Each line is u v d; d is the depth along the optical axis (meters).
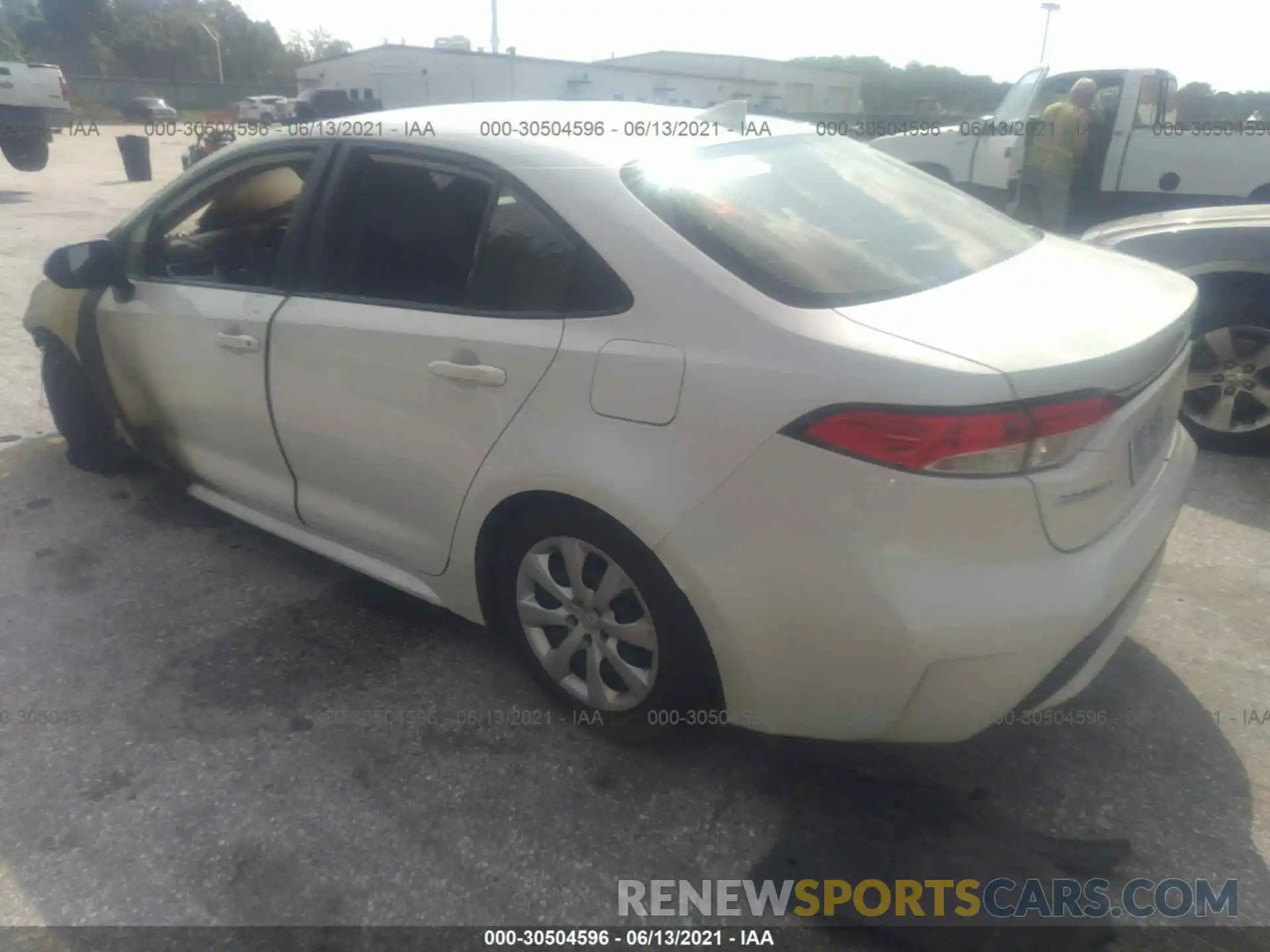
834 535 2.00
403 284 2.71
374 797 2.45
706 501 2.13
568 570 2.49
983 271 2.43
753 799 2.42
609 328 2.27
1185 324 2.37
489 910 2.14
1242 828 2.31
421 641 3.10
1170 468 2.49
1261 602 3.21
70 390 4.07
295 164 3.05
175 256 3.44
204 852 2.29
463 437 2.55
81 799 2.46
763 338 2.08
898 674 2.01
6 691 2.88
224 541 3.75
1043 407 1.92
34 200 12.76
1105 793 2.42
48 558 3.62
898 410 1.91
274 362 2.97
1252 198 7.58
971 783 2.46
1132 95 7.87
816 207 2.54
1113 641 2.28
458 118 2.85
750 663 2.19
